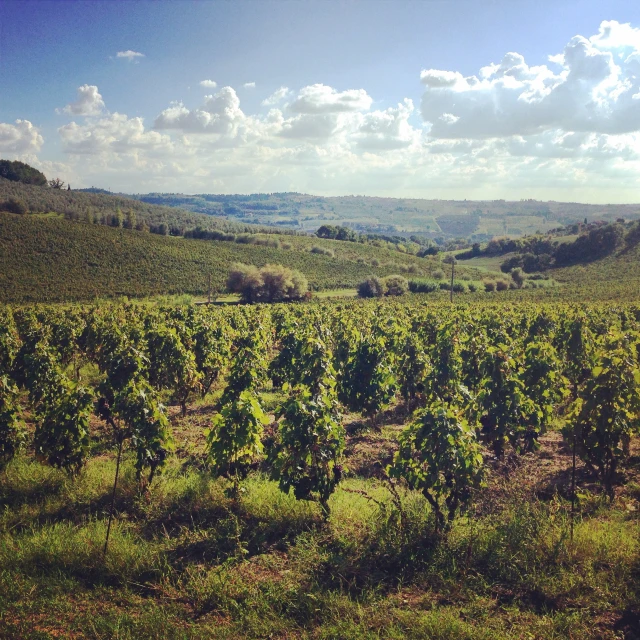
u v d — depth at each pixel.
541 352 10.93
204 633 5.00
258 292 66.06
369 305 49.88
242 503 7.84
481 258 145.75
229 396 11.95
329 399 8.27
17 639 4.84
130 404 8.34
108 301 58.06
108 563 6.11
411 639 4.85
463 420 7.10
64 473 8.98
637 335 10.64
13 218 87.25
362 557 6.30
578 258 118.31
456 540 6.48
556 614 5.14
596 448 7.75
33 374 13.40
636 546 6.16
